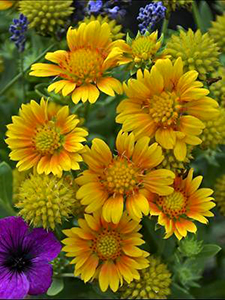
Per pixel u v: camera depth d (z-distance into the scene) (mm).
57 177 324
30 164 326
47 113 338
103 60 335
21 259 352
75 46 344
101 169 323
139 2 548
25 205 322
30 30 476
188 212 329
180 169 335
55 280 376
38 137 323
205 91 311
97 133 479
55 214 319
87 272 330
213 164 448
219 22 422
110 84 328
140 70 317
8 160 446
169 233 319
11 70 480
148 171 322
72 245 330
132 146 317
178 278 414
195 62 356
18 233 348
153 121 322
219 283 452
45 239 347
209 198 329
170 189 316
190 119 315
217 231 456
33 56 470
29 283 340
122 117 321
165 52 345
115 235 333
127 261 331
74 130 324
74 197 327
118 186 317
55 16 405
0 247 351
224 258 459
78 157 314
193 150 380
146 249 391
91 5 409
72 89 324
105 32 342
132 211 312
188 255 379
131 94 318
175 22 565
